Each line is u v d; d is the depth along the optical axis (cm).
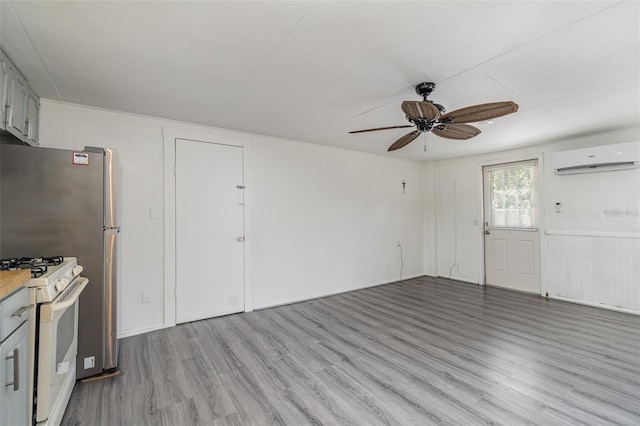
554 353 262
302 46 190
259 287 393
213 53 197
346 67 217
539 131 378
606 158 371
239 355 262
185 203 339
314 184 450
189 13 157
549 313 370
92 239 218
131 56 200
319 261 454
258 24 167
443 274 583
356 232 500
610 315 361
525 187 471
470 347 276
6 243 195
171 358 256
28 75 223
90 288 220
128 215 306
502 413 184
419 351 268
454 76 231
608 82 241
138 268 310
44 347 149
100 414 184
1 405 116
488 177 521
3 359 118
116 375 228
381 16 161
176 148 335
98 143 293
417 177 600
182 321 336
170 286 328
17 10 151
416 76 231
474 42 186
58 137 274
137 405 193
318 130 377
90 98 269
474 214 533
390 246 549
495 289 491
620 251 374
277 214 411
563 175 424
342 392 207
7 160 195
